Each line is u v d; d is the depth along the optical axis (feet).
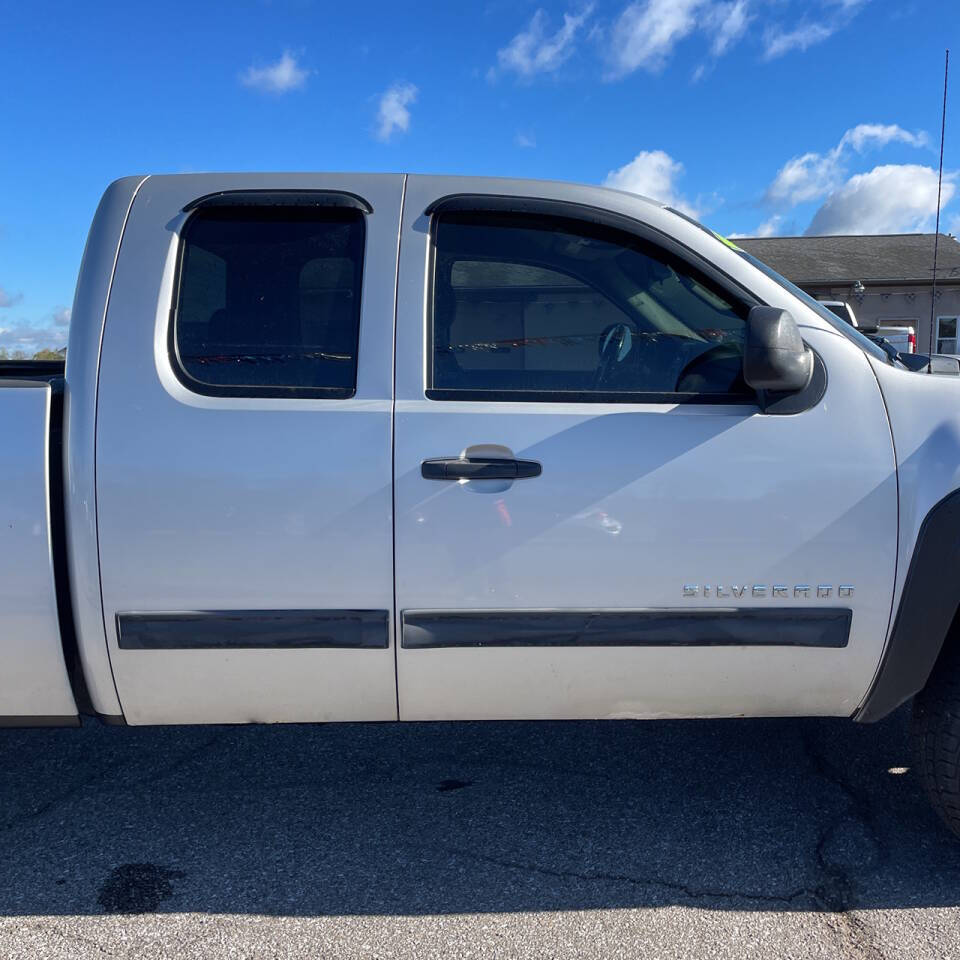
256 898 7.66
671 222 7.75
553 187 7.85
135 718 7.59
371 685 7.50
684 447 7.26
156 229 7.55
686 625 7.33
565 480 7.19
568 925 7.25
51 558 7.06
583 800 9.40
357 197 7.68
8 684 7.34
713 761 10.27
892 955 6.84
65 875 8.02
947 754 7.63
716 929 7.17
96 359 7.23
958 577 7.30
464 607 7.26
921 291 78.23
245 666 7.35
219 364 7.36
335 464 7.13
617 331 7.62
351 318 7.50
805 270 82.48
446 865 8.18
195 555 7.11
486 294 7.61
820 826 8.79
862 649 7.45
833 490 7.24
